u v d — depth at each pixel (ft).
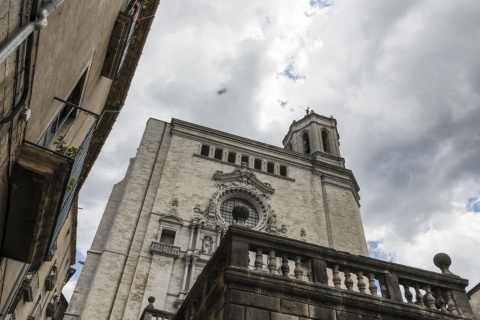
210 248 99.19
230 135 131.23
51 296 93.04
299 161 134.31
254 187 118.83
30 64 21.31
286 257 34.71
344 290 33.78
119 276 89.40
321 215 121.19
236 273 31.17
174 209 104.06
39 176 24.67
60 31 25.81
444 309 36.22
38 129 29.30
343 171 136.67
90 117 54.90
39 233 29.40
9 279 37.86
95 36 39.11
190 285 88.89
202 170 117.39
